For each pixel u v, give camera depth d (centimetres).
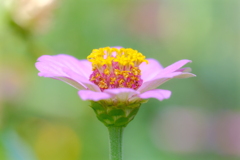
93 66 29
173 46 50
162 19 49
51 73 28
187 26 51
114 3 47
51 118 41
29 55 39
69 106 41
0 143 35
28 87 40
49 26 39
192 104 48
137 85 29
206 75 50
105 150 41
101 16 46
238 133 44
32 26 38
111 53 30
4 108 38
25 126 40
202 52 51
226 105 48
